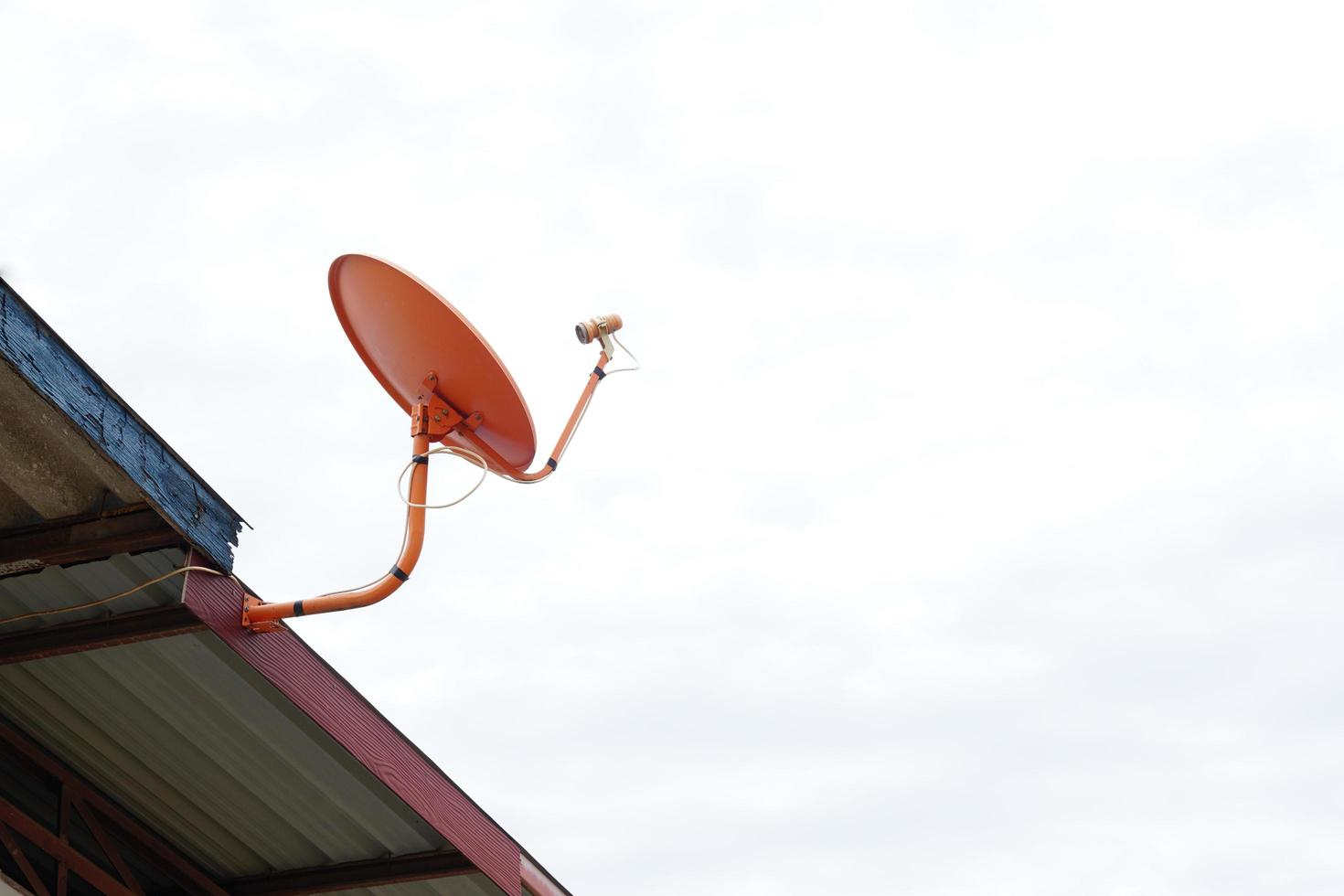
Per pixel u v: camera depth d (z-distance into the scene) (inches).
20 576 184.2
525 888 251.6
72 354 157.5
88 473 169.2
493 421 202.8
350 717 202.4
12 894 203.2
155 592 183.2
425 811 215.0
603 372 223.1
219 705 203.8
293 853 241.4
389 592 189.5
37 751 223.6
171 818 238.1
